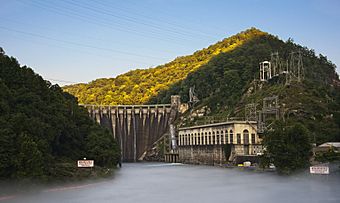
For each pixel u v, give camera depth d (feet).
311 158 533.14
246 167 625.82
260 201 367.25
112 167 601.62
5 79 479.41
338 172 466.29
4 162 384.27
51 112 496.23
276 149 498.69
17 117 416.05
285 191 418.72
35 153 404.57
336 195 385.29
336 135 633.61
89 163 515.91
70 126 542.16
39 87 518.78
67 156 536.83
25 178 397.60
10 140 395.14
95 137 580.30
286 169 494.59
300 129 496.64
